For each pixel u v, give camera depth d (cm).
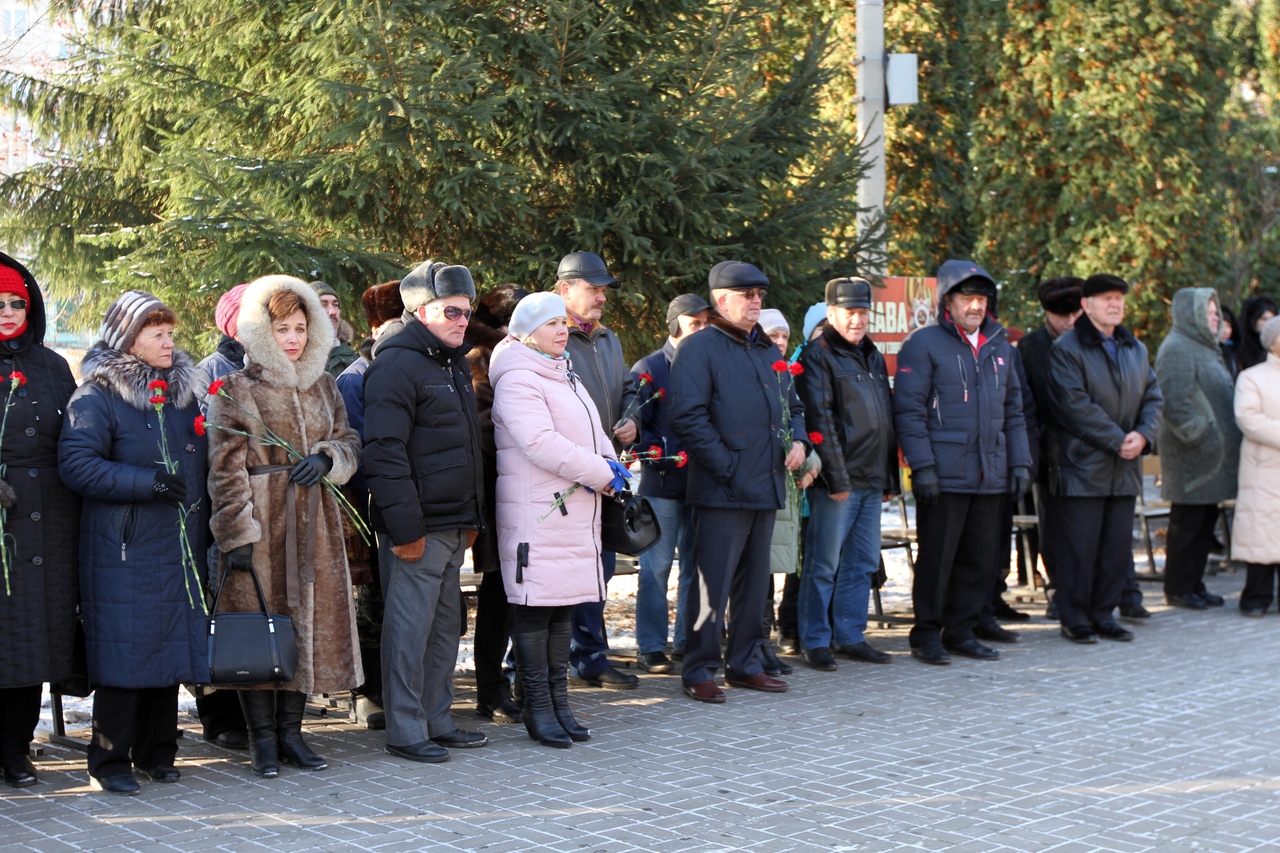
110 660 473
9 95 1054
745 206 873
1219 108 1814
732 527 639
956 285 733
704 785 491
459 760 530
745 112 867
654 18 890
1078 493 792
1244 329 1051
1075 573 797
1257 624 855
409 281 531
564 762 525
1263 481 872
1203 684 674
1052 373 803
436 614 546
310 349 513
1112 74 1759
